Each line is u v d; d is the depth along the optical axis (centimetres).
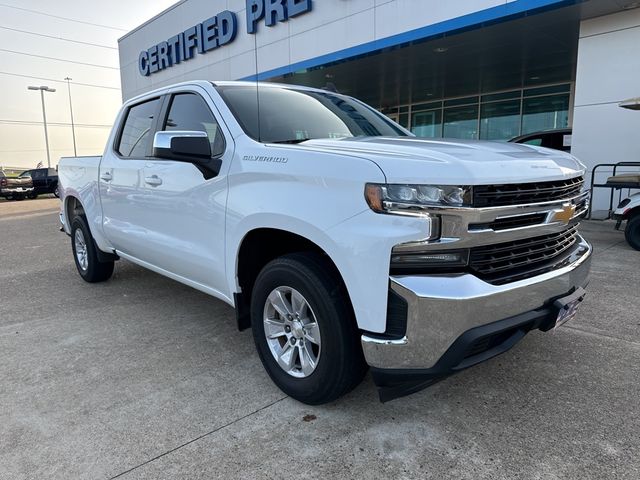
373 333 234
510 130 1666
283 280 277
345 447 244
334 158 247
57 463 234
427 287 220
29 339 390
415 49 1159
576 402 281
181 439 252
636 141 965
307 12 1307
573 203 286
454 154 245
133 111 457
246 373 326
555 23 993
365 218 230
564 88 1523
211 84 362
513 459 232
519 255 253
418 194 219
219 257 322
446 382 308
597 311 426
